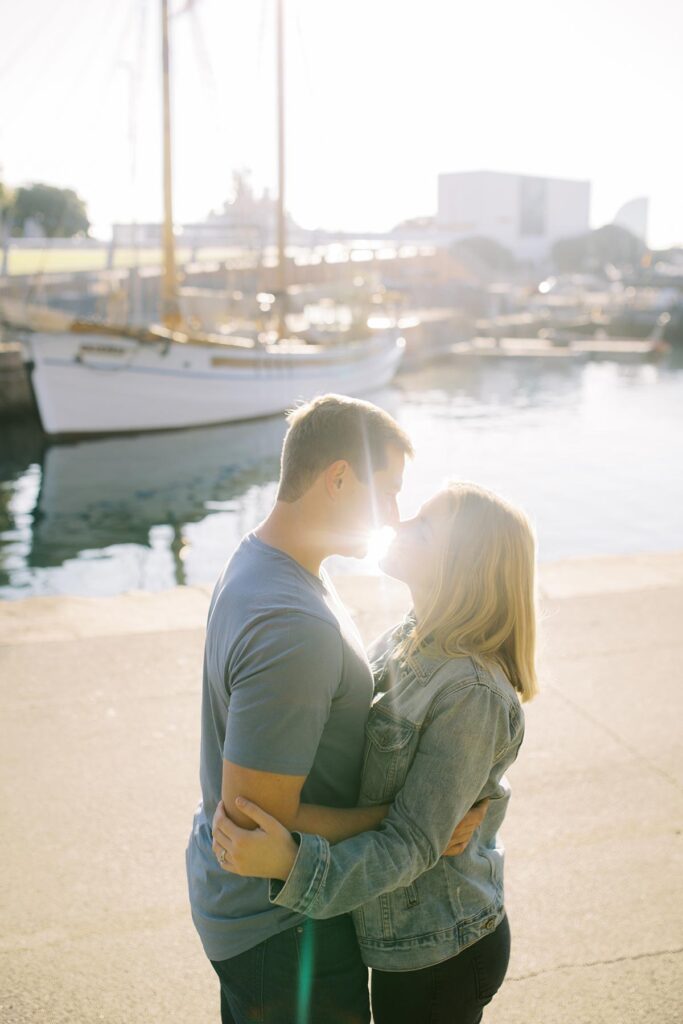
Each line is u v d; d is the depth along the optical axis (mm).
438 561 1562
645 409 39625
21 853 3043
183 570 16234
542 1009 2428
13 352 33781
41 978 2504
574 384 49719
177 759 3660
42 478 24828
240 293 38625
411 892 1606
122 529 19391
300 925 1562
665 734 3934
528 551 1593
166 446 29391
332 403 1516
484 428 34812
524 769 3650
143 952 2609
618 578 6137
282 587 1458
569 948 2658
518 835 3209
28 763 3609
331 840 1469
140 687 4309
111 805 3332
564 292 100312
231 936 1573
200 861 1633
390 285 76688
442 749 1497
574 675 4535
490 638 1586
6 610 5391
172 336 30484
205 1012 2398
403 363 58562
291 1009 1579
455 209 89500
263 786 1396
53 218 89875
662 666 4641
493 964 1685
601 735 3926
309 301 44656
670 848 3137
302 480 1507
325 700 1426
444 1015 1643
